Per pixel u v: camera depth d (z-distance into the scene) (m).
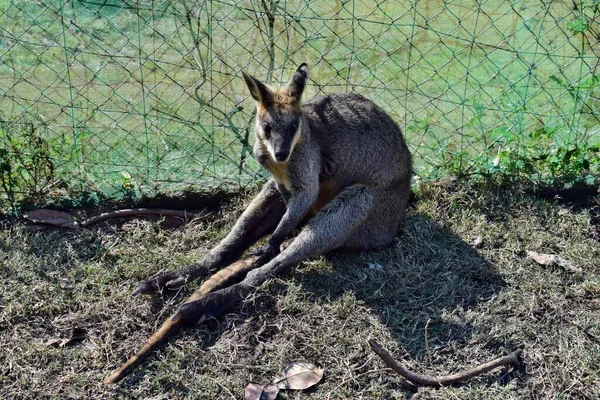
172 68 3.33
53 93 3.44
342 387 2.66
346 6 3.40
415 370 2.70
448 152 3.27
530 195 3.23
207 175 3.23
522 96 3.32
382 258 3.03
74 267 2.97
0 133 3.14
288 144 2.90
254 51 3.28
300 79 2.97
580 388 2.65
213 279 2.89
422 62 3.53
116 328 2.79
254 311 2.84
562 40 3.43
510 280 2.93
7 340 2.76
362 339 2.76
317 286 2.91
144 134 3.26
